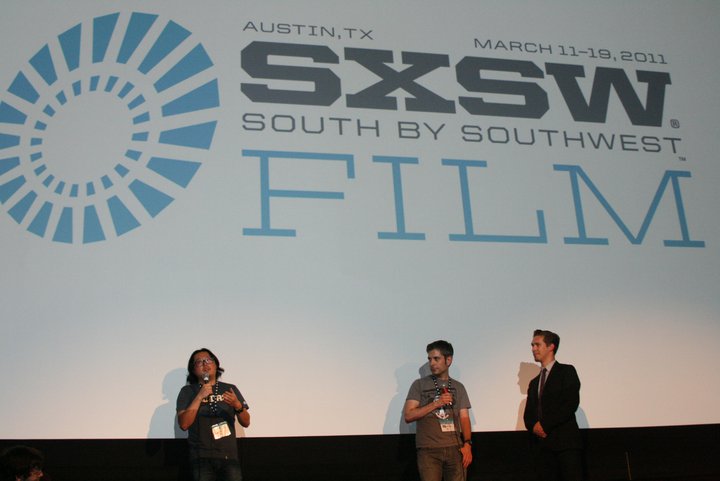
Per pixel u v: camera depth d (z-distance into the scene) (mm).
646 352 5840
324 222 5695
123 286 5336
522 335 5723
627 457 5684
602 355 5781
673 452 5730
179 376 5250
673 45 6730
